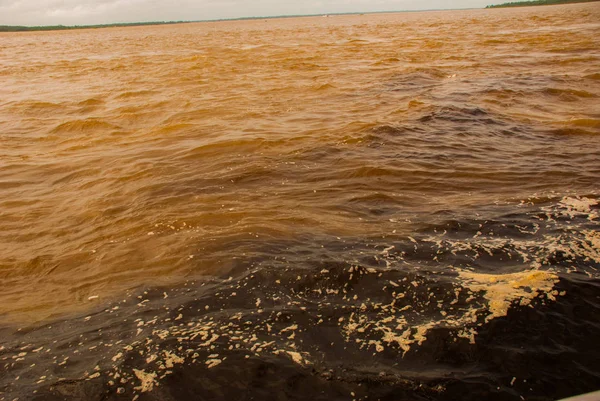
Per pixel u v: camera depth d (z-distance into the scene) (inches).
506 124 356.5
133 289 159.2
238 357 121.6
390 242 178.9
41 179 290.2
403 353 121.3
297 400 108.4
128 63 973.8
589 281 146.3
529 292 142.0
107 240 199.5
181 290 155.1
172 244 187.8
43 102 536.1
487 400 107.3
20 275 178.5
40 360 126.9
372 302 142.6
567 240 172.9
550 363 117.1
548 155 283.1
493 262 160.6
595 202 208.8
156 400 110.3
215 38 1963.6
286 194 237.8
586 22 1688.0
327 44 1262.3
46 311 152.4
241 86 588.7
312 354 122.3
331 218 206.2
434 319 133.4
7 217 234.1
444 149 300.2
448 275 153.8
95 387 114.8
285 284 153.6
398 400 107.5
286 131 360.2
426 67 679.1
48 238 208.5
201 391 112.0
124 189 259.3
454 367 116.7
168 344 127.6
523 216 196.5
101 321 142.6
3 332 142.1
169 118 431.5
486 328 128.6
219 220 208.4
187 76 703.7
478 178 250.2
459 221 194.1
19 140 388.8
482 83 528.1
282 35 1956.2
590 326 128.4
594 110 398.0
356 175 260.4
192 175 272.1
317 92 527.2
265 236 188.9
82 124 421.4
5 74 879.7
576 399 72.1
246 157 299.3
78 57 1225.4
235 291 151.3
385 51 973.8
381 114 405.1
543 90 475.5
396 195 231.1
